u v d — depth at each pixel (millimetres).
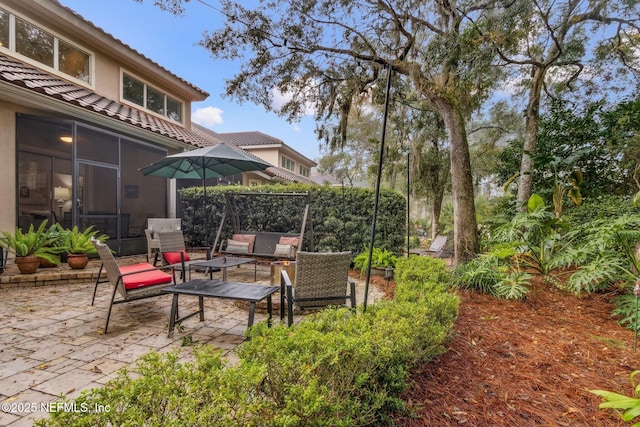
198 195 8406
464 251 5465
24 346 2822
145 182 8375
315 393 1406
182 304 4254
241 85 6449
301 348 1680
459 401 1992
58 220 6973
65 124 6227
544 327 3258
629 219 3654
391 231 6805
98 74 7684
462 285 4602
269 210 7750
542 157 6348
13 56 6031
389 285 5328
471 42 4992
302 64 6336
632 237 3693
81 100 6098
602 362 2529
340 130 6965
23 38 6227
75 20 6789
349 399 1647
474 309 3781
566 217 5930
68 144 6934
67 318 3578
